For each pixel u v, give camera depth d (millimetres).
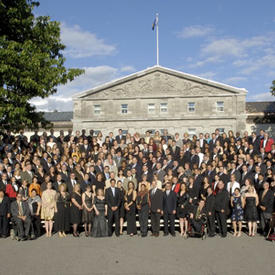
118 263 11250
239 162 17922
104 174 17938
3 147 19688
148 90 46312
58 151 19359
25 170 16953
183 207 15188
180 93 45688
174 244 13695
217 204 15203
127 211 15453
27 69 20094
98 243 13883
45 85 20562
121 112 46594
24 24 20891
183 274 10227
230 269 10664
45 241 14281
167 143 22203
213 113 44938
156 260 11562
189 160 19469
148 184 16406
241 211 15180
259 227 15977
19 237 14383
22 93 20625
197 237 14883
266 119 47750
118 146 21969
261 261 11469
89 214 15297
